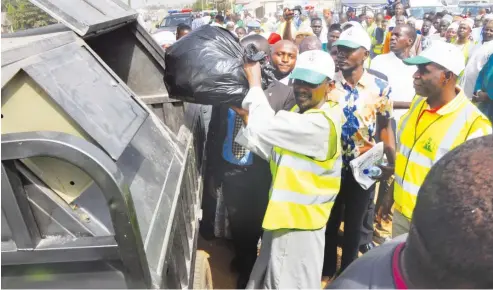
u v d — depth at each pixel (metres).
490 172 0.70
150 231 1.42
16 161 1.09
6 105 1.32
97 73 1.70
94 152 1.02
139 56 2.94
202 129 3.63
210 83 2.16
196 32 2.32
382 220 4.19
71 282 1.14
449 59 2.02
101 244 1.10
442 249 0.71
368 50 2.86
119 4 2.77
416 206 0.79
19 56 1.35
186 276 1.80
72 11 1.89
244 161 2.69
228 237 2.93
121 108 1.58
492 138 0.76
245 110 2.25
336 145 2.07
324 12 12.75
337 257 3.58
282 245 2.17
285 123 1.97
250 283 2.40
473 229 0.67
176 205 1.72
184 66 2.20
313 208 2.11
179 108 2.97
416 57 2.13
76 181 1.18
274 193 2.12
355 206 2.97
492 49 4.85
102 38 2.88
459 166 0.73
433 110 2.16
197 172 2.88
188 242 2.02
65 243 1.11
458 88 2.15
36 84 1.31
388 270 0.88
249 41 3.37
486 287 0.71
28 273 1.13
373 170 2.74
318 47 4.49
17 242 1.09
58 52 1.59
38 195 1.16
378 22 9.98
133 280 1.13
